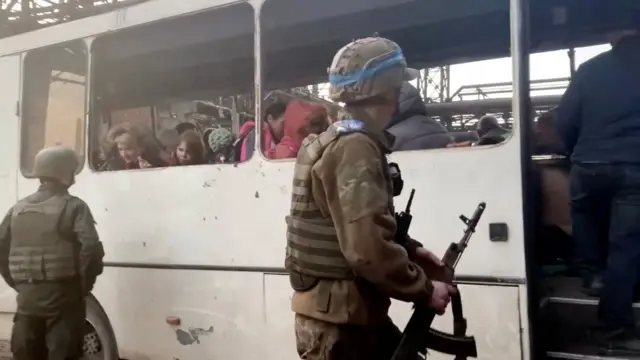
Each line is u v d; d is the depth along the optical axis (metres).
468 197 2.98
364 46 2.18
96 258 3.78
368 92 2.16
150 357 4.08
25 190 4.75
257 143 3.70
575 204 3.22
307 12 3.72
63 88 4.62
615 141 3.03
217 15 3.96
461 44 3.47
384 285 2.03
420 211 3.10
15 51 4.82
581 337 2.99
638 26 3.29
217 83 4.41
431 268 2.31
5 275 3.99
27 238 3.77
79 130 4.50
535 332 2.82
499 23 3.31
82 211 3.80
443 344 2.31
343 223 2.02
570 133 3.22
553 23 3.39
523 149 2.87
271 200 3.62
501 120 3.22
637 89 2.99
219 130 3.97
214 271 3.81
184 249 3.94
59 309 3.75
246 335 3.68
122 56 4.46
